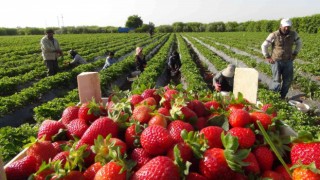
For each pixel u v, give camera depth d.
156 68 17.72
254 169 2.09
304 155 2.01
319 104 12.38
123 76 18.70
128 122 2.53
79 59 23.03
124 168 1.85
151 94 3.17
